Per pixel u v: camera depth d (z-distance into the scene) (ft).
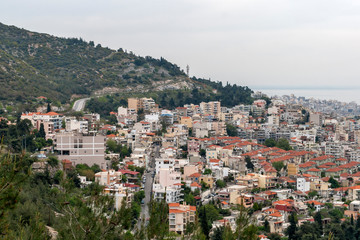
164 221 173.78
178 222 486.38
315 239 553.64
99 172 641.81
